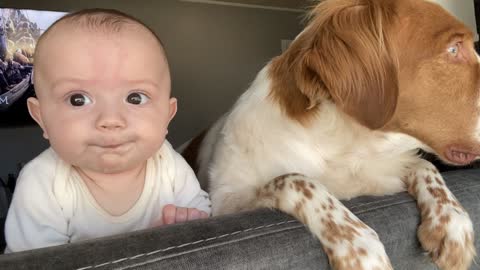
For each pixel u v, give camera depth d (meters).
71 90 0.29
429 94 0.40
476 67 0.40
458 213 0.35
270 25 1.32
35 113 0.33
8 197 0.88
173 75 1.21
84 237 0.34
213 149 0.51
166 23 1.19
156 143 0.32
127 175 0.34
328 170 0.42
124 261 0.22
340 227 0.31
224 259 0.24
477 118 0.40
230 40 1.28
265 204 0.36
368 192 0.41
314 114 0.41
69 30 0.30
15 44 0.97
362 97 0.38
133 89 0.30
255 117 0.44
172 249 0.23
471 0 0.66
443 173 0.42
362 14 0.40
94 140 0.29
